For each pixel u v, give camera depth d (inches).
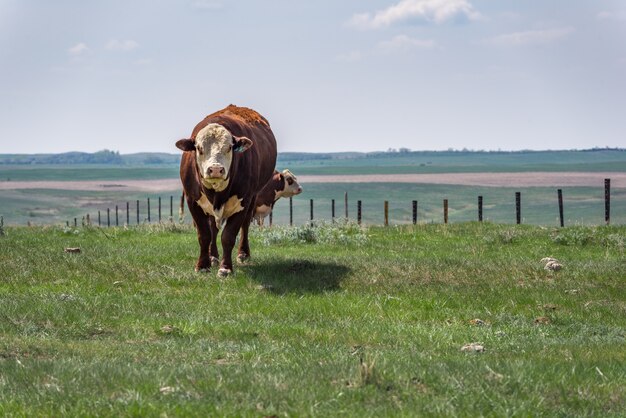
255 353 441.7
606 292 670.5
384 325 541.0
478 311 602.2
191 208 741.3
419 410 319.0
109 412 310.8
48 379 366.0
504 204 6451.8
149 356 435.5
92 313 545.6
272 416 308.7
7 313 529.0
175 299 617.3
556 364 399.2
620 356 438.3
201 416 307.3
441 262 781.3
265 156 818.8
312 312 584.4
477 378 363.3
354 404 325.7
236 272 733.3
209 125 708.0
